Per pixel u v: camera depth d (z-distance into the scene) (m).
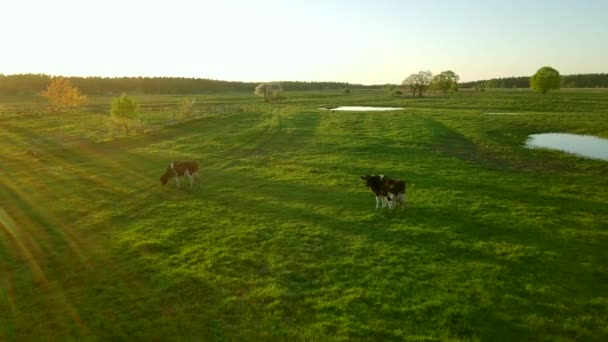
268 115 69.75
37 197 23.77
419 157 33.94
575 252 14.90
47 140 44.09
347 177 27.38
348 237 16.81
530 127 49.69
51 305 12.04
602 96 103.38
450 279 12.97
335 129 52.06
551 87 124.88
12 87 169.38
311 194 23.45
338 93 173.62
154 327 10.80
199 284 13.02
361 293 12.16
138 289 12.83
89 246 16.47
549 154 34.94
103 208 21.67
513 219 18.55
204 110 71.75
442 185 24.89
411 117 62.84
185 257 15.15
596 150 36.44
